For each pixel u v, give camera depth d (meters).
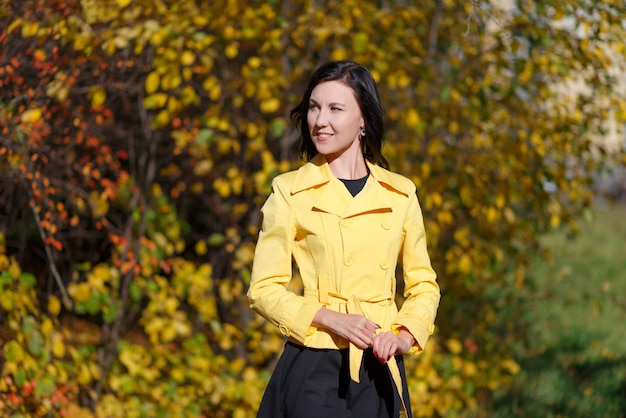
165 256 5.84
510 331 8.39
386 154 5.54
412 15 5.94
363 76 3.09
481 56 5.84
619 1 5.21
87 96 5.07
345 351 2.98
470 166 5.91
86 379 5.04
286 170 5.59
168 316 5.64
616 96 6.24
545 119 5.97
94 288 5.11
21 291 4.68
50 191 4.90
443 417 6.32
